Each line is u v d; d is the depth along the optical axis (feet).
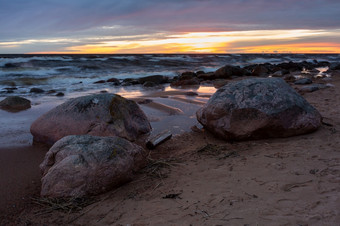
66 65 81.56
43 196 11.44
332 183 9.98
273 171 11.79
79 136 13.01
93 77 63.98
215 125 17.99
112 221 9.41
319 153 13.41
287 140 16.33
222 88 19.22
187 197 10.32
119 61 101.96
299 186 10.04
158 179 12.67
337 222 7.52
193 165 14.10
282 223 7.80
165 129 21.80
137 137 20.06
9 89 45.44
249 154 14.76
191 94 36.42
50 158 12.26
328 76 57.93
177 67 98.48
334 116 21.42
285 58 191.42
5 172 14.40
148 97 34.65
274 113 16.42
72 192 11.21
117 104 19.52
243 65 117.08
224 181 11.42
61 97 37.81
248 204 9.13
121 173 11.91
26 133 21.08
